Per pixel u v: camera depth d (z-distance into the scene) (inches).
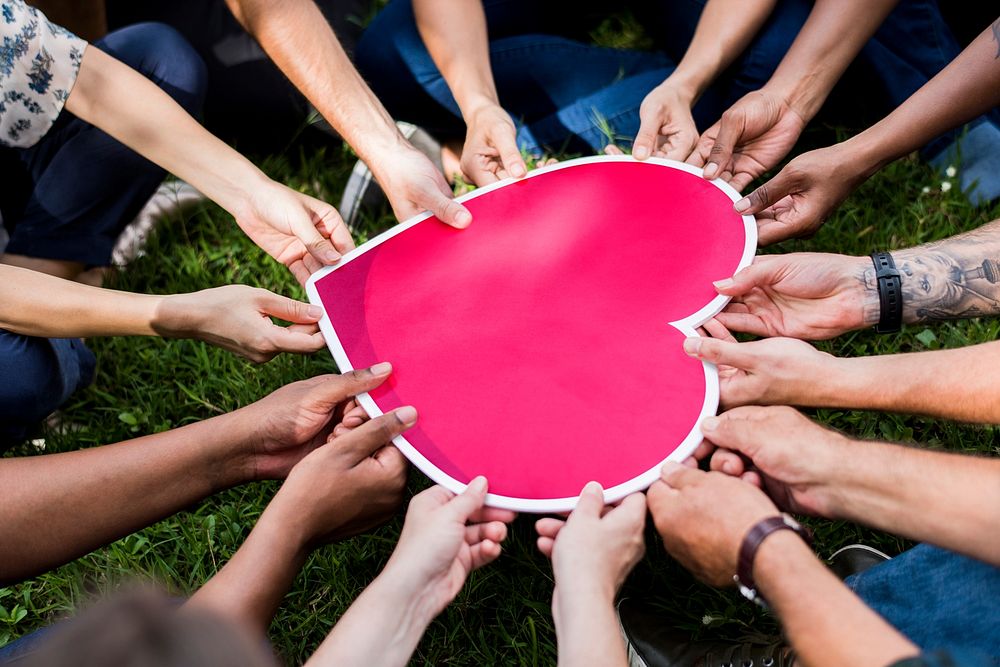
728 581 48.0
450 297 61.3
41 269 80.2
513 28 91.2
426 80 83.4
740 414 52.2
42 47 65.4
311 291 62.9
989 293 59.9
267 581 50.4
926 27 80.9
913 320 61.2
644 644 60.0
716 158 67.8
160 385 78.9
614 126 84.0
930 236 79.9
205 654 24.0
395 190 70.8
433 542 47.9
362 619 44.7
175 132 69.1
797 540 43.5
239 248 87.0
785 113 72.9
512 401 55.6
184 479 56.9
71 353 71.2
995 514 43.2
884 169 83.7
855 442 48.3
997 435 67.2
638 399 54.9
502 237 64.6
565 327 58.8
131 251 86.1
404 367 58.1
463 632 62.6
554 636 61.8
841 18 71.2
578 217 65.1
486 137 73.3
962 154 81.6
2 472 54.6
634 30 103.3
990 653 45.4
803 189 67.2
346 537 57.4
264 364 77.3
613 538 48.4
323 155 95.1
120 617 24.2
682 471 50.4
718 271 60.9
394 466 54.0
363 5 103.7
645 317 58.9
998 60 63.6
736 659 56.2
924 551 49.4
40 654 23.9
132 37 79.5
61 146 75.5
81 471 55.0
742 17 76.2
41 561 54.8
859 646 37.6
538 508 51.6
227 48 88.8
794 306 62.4
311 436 58.1
